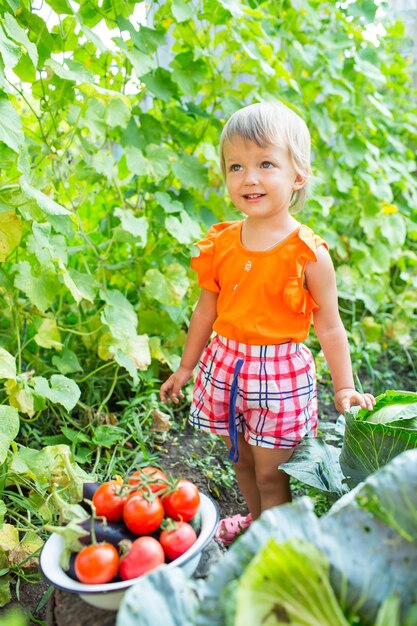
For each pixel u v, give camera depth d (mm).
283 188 1636
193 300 2809
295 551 976
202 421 1793
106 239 2854
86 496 1374
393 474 1106
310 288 1681
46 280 2182
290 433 1700
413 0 4227
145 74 2543
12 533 1780
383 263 3570
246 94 2967
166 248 2832
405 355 3438
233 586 1012
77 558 1175
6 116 1770
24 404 1930
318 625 972
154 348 2633
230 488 2250
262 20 3061
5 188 1953
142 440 2336
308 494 2037
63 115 2498
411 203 3818
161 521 1265
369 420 1637
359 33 3393
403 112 3928
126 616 979
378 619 957
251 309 1678
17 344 2391
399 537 1071
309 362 1736
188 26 2623
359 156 3492
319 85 3379
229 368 1708
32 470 1934
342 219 3615
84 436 2305
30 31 2135
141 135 2660
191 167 2725
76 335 2711
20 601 1709
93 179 2590
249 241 1711
